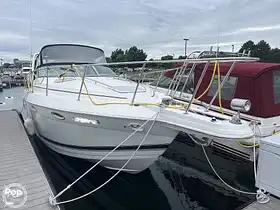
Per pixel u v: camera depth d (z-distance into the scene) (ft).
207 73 20.74
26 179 14.16
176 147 25.07
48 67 19.06
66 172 18.63
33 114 20.65
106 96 15.67
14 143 19.71
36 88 20.34
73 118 15.35
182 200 16.62
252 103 19.11
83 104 15.03
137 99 15.24
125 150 15.53
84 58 21.86
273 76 19.51
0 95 59.82
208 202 16.47
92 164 17.90
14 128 24.02
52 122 17.33
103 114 14.11
